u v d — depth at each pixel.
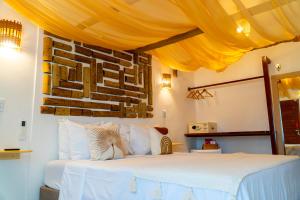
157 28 3.11
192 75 5.84
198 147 5.64
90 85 3.72
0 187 2.78
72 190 2.53
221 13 2.57
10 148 2.87
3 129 2.85
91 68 3.77
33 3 2.74
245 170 1.78
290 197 2.21
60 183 2.77
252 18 2.63
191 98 5.74
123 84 4.22
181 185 1.73
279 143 4.54
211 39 3.25
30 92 3.10
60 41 3.44
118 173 2.18
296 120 4.46
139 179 2.01
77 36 3.32
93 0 2.55
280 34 2.92
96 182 2.35
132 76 4.42
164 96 5.06
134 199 2.01
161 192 1.83
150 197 1.89
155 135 3.80
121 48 3.81
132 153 3.66
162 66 5.10
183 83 5.57
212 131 5.27
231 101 5.30
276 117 4.63
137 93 4.45
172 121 5.16
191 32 3.24
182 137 5.34
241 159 2.54
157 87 4.93
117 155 2.99
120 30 3.15
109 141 3.01
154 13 2.76
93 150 2.91
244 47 3.35
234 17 2.64
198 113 5.78
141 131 3.83
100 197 2.27
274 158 2.58
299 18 2.58
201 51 3.75
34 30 3.21
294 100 4.52
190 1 2.43
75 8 2.71
